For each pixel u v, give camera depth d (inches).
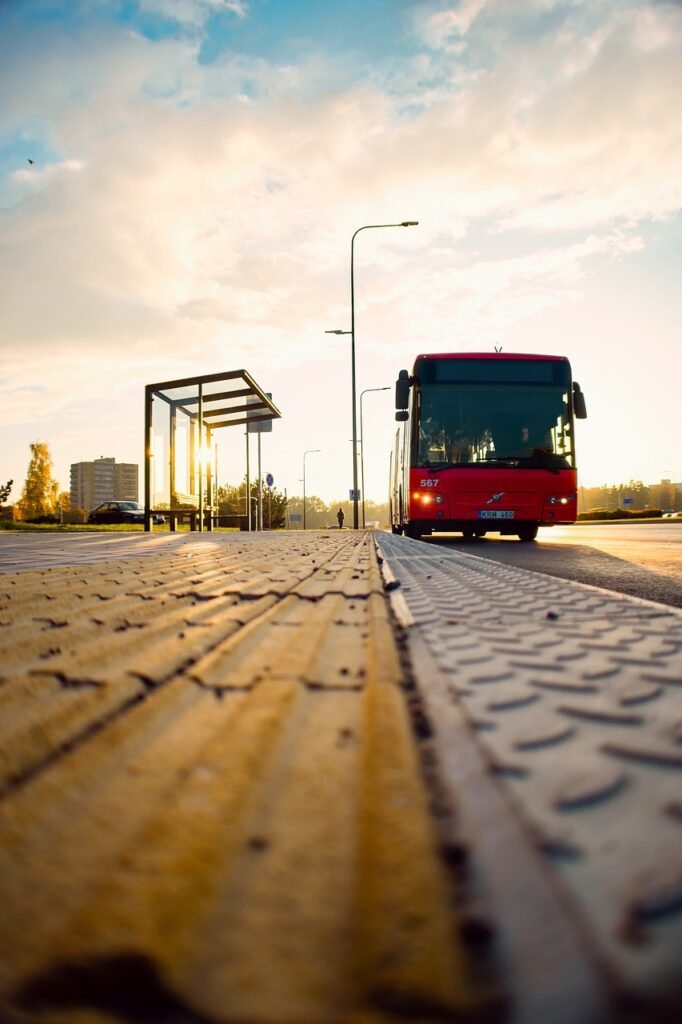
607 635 80.7
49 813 31.1
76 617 95.4
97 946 21.4
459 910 22.9
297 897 24.0
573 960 20.1
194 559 231.5
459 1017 18.3
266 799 32.5
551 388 494.9
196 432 797.2
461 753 39.0
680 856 26.5
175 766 36.9
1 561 223.6
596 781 34.4
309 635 79.7
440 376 494.3
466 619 94.1
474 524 504.7
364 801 31.9
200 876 25.4
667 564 273.4
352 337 1133.7
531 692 53.3
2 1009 19.5
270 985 19.6
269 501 1806.1
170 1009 19.2
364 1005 18.8
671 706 49.1
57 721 45.1
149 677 57.5
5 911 23.3
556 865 25.8
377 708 47.1
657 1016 18.3
